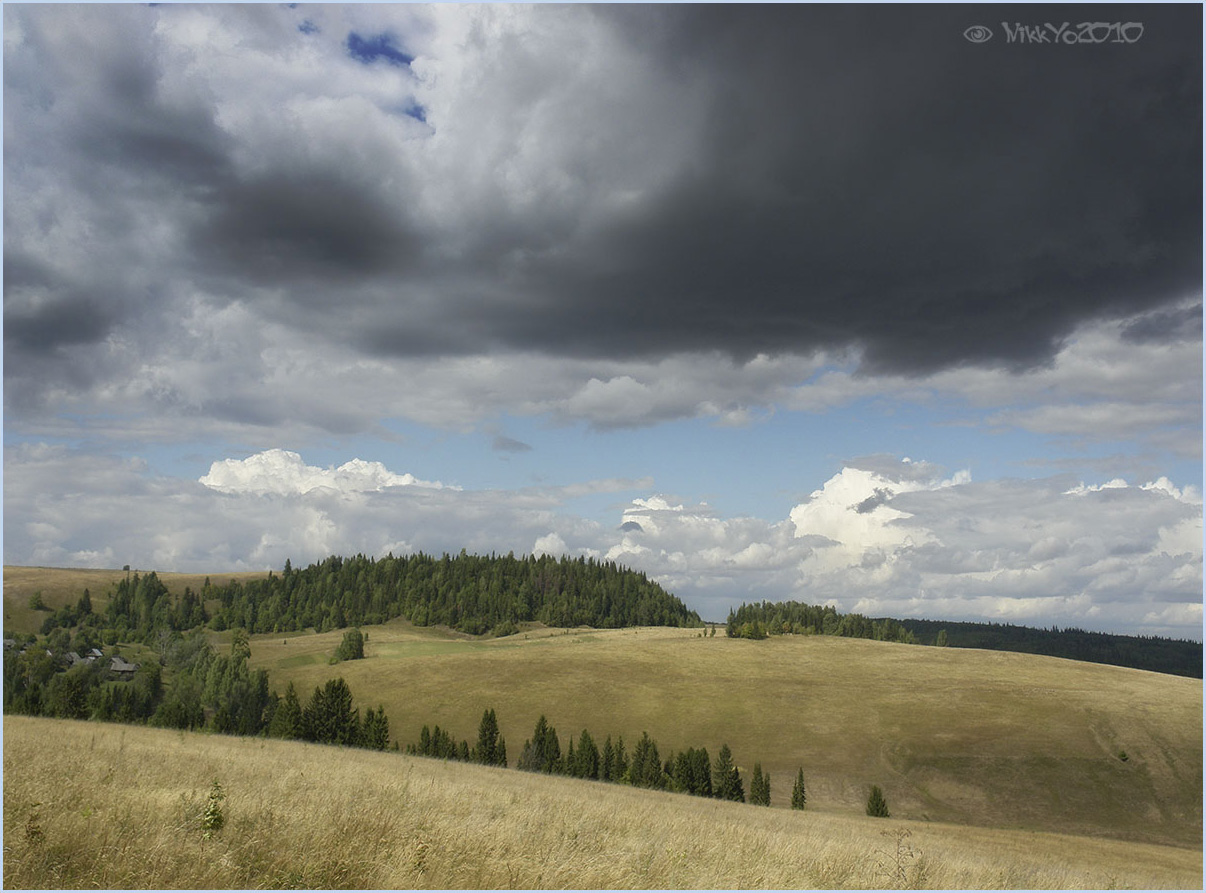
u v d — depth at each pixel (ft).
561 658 531.09
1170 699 418.51
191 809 40.86
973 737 371.76
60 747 71.77
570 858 40.57
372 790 60.64
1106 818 300.40
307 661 607.37
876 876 49.14
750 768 346.54
